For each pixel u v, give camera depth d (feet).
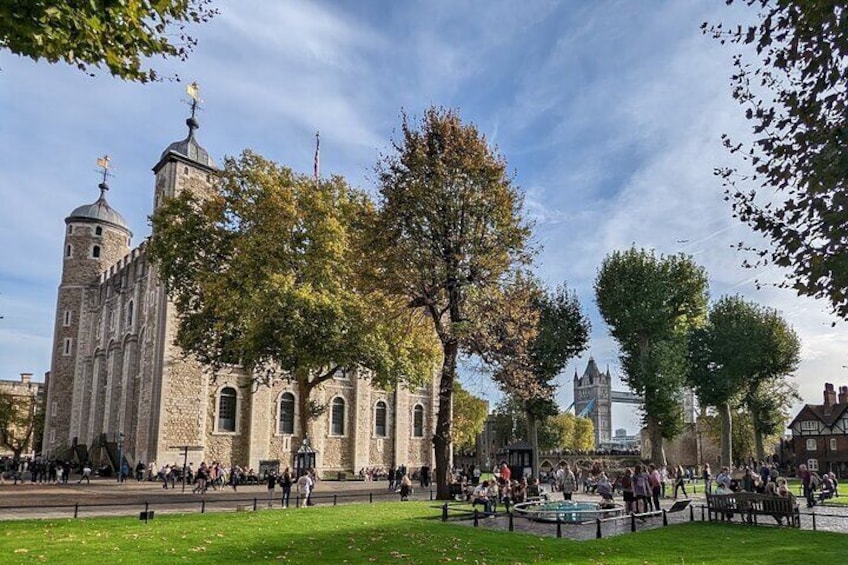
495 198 86.63
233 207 117.60
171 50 34.27
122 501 87.61
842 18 24.98
